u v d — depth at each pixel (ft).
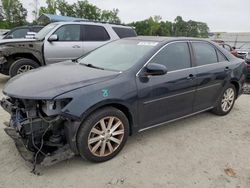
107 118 10.91
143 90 11.76
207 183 10.05
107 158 11.21
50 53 24.04
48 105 9.87
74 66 13.16
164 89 12.61
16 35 39.60
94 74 11.46
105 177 10.16
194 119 16.52
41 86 10.23
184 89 13.65
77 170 10.51
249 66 27.40
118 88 10.96
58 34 24.62
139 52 12.95
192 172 10.70
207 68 15.01
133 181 9.98
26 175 10.03
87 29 26.13
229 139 13.87
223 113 17.19
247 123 16.22
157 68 11.66
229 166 11.27
